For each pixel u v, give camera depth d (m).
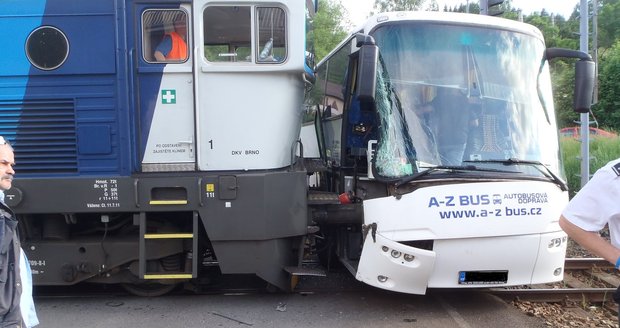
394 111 5.19
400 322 4.93
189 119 5.12
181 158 5.14
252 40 5.09
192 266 5.14
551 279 4.90
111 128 5.14
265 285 6.12
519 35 5.53
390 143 5.12
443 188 4.68
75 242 5.29
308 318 5.05
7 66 5.14
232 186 5.06
